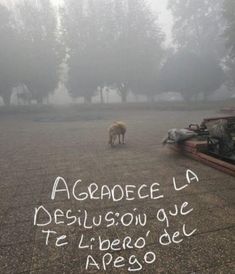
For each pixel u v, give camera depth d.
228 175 5.70
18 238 3.58
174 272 2.81
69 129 15.85
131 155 8.02
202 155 6.75
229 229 3.57
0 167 7.29
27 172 6.69
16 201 4.81
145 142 10.13
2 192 5.30
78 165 7.16
